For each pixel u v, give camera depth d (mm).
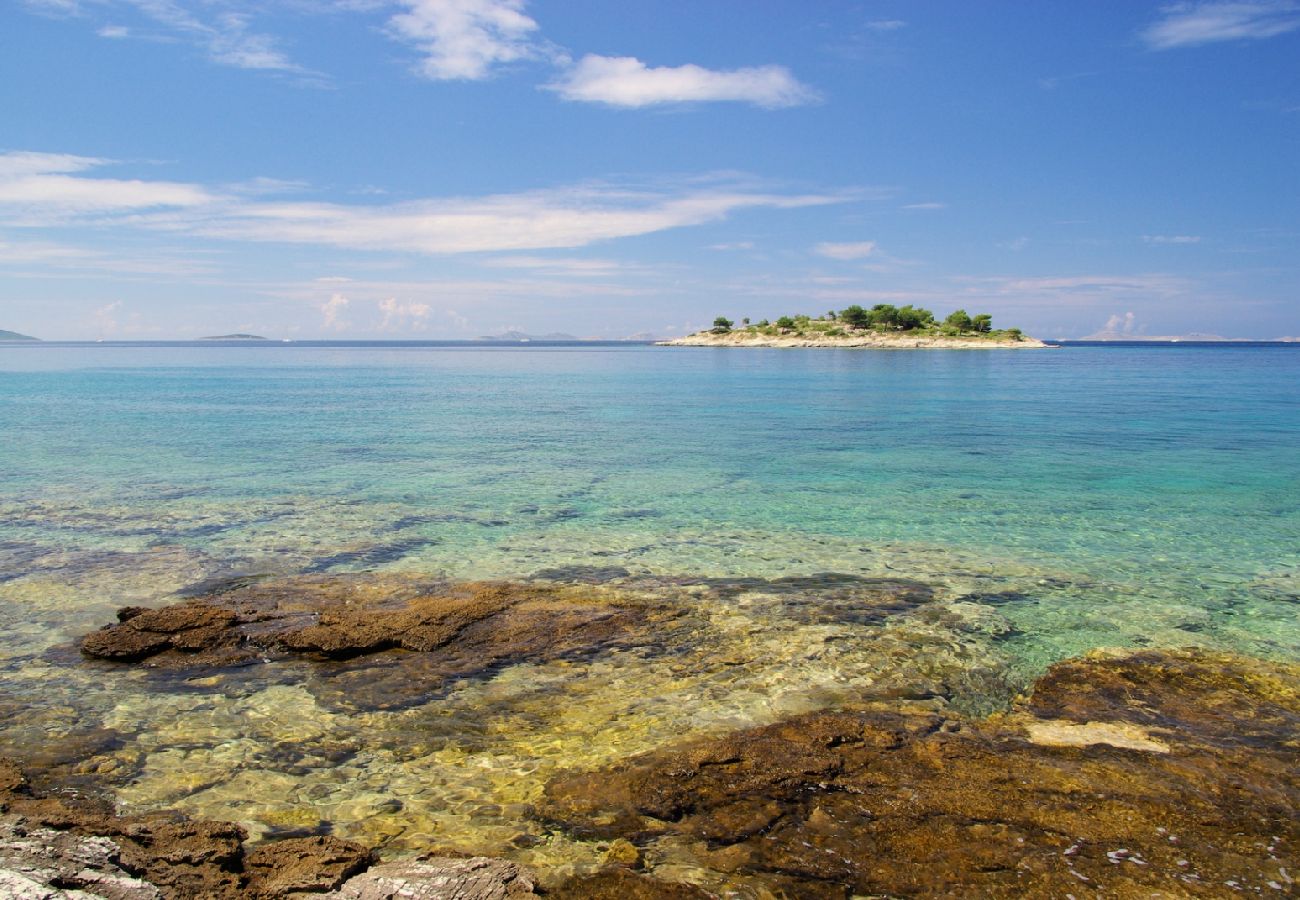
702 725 7883
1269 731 7727
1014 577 13117
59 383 67000
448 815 6363
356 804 6539
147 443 28797
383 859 5770
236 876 5398
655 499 19188
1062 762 7039
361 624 10375
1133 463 24688
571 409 44438
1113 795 6480
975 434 32344
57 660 9547
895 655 9758
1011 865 5605
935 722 7902
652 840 5961
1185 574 13305
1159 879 5453
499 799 6582
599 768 7047
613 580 12844
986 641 10273
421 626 10398
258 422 36531
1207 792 6539
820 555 14406
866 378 78938
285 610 11180
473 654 9727
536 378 80812
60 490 19875
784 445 28922
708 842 5926
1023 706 8328
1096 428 34375
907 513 17766
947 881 5457
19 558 13852
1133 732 7695
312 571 13234
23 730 7809
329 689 8758
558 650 9859
